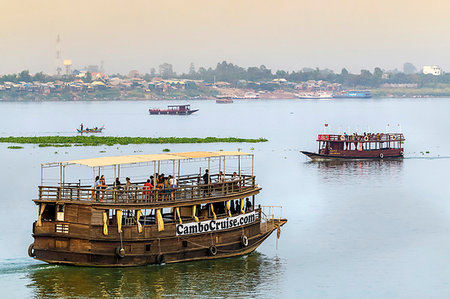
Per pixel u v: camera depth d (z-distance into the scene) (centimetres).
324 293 6588
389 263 7594
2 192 11544
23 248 7875
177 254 7062
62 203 6769
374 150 17700
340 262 7650
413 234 8962
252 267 7338
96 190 6750
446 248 8250
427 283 6925
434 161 17300
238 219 7600
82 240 6706
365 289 6738
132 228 6788
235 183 7888
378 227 9331
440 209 10606
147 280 6694
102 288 6450
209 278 6856
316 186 12850
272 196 11681
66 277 6712
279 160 17300
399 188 12662
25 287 6462
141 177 13362
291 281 6900
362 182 13425
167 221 7131
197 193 7344
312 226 9388
